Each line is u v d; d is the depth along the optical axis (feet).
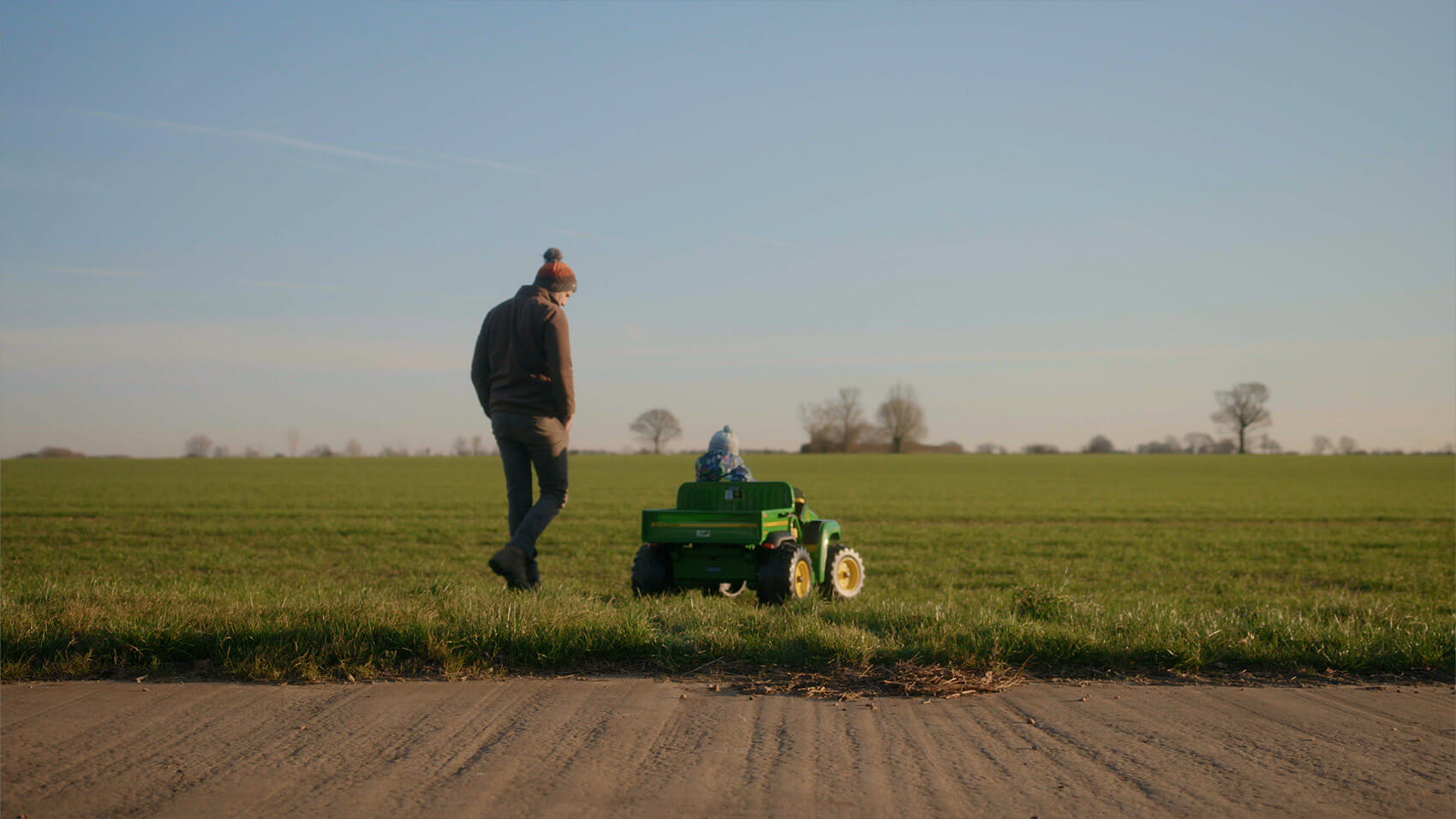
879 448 524.93
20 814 11.43
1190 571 59.41
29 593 26.35
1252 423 533.96
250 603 23.77
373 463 314.35
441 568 57.21
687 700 16.96
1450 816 11.72
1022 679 19.01
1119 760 13.78
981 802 12.01
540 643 19.88
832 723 15.56
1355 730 15.46
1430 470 260.83
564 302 30.14
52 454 487.20
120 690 17.37
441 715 15.80
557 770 13.07
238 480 194.08
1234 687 18.52
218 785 12.44
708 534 33.32
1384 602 40.88
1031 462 336.08
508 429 29.19
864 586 48.91
